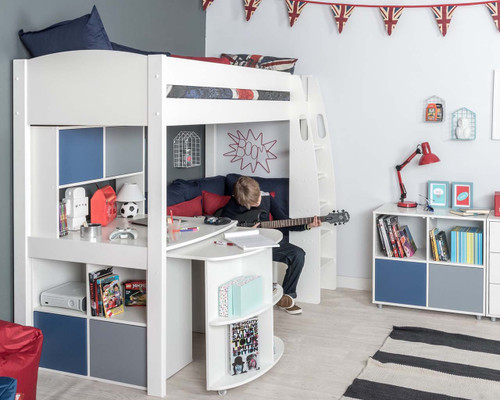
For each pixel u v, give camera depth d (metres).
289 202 4.19
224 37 4.66
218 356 2.85
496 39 4.00
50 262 3.13
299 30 4.46
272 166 4.64
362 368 3.09
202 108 2.98
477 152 4.11
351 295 4.35
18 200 2.99
